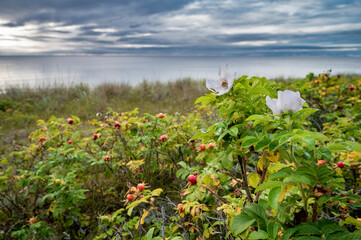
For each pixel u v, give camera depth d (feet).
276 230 3.48
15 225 9.40
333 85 19.20
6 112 27.71
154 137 11.19
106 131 11.95
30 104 31.50
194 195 6.36
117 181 11.64
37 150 11.43
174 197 10.54
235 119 4.76
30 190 9.29
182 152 11.16
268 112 4.83
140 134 11.98
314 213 3.95
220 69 4.39
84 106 31.14
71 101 33.68
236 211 5.42
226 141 4.72
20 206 10.26
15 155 11.91
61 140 11.63
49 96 32.71
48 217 10.01
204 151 7.69
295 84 19.24
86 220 9.70
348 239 2.99
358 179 8.04
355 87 18.29
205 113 16.07
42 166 9.12
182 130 11.39
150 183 11.16
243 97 4.42
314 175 3.39
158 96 35.32
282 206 4.13
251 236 3.52
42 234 8.38
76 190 8.71
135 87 40.86
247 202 5.62
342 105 15.38
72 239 8.86
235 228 3.71
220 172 6.43
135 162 9.63
